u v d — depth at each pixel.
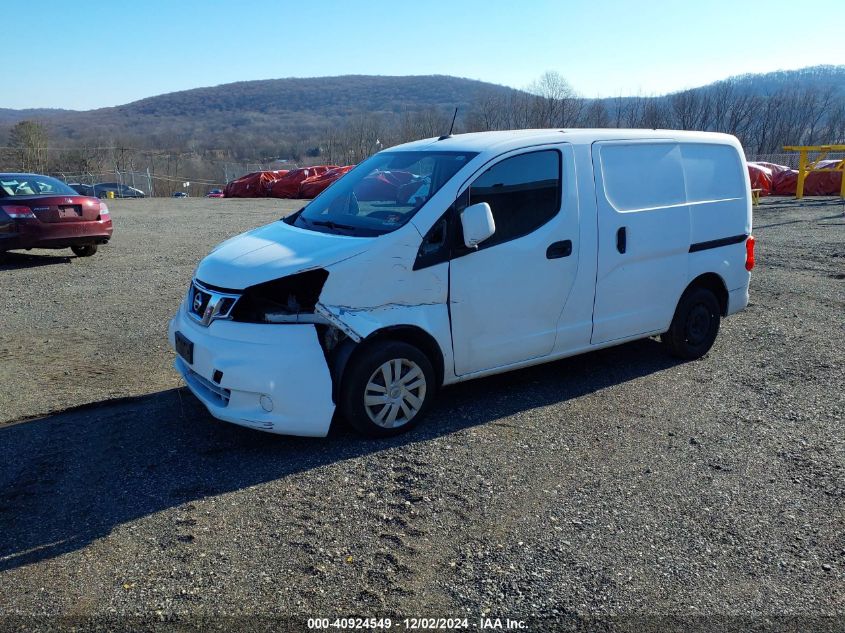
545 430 4.70
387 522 3.55
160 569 3.17
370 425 4.45
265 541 3.38
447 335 4.62
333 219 4.95
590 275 5.22
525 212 4.86
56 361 6.20
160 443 4.47
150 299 8.64
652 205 5.57
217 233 15.54
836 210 19.28
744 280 6.43
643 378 5.76
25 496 3.80
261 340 4.15
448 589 3.04
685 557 3.29
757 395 5.38
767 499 3.82
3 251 10.79
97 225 11.47
